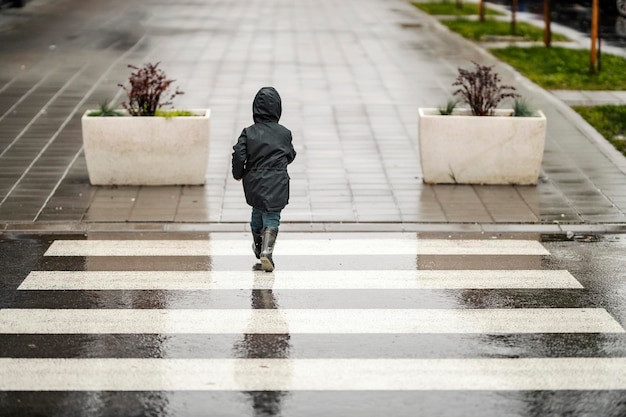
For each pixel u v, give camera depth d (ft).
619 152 100.48
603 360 55.36
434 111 90.68
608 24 195.42
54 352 55.83
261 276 68.28
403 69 143.54
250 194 67.56
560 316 61.72
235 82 131.54
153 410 49.14
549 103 121.90
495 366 54.34
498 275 68.90
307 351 56.08
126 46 161.07
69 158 95.61
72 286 66.13
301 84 131.13
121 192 85.76
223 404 49.75
